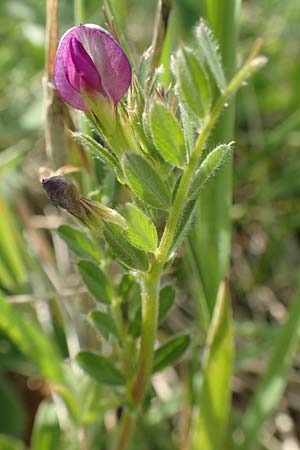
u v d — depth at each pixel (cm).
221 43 18
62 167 16
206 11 18
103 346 19
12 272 21
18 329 18
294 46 29
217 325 17
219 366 17
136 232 12
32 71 27
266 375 19
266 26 29
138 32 29
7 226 21
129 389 15
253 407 19
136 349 15
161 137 12
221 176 18
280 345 19
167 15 15
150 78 14
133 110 12
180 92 12
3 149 25
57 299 20
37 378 23
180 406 21
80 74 12
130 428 17
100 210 13
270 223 26
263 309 25
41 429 19
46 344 19
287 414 22
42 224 25
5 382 21
